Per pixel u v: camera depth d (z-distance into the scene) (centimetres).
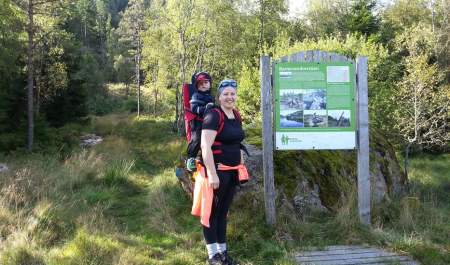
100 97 4338
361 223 514
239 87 1588
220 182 362
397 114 1458
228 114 363
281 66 506
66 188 736
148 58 3200
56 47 2325
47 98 2306
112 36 6631
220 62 2755
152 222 542
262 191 540
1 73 1866
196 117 386
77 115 2516
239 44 2720
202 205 356
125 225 553
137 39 3800
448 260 432
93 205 641
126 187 790
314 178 578
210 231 375
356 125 514
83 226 493
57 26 2189
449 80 2267
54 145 1717
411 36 2116
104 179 806
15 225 495
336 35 3247
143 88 5194
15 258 405
